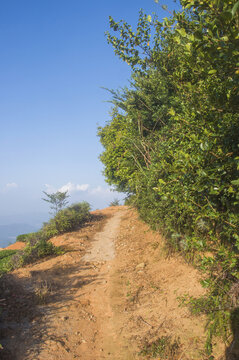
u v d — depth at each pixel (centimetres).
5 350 483
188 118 386
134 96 793
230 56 239
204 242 373
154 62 646
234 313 398
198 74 334
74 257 1024
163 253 816
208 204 341
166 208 603
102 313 625
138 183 790
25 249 1071
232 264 318
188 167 343
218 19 220
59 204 1502
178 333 462
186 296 542
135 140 805
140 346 470
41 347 496
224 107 300
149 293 648
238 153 339
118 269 859
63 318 605
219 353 384
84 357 472
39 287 775
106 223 1575
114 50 639
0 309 597
